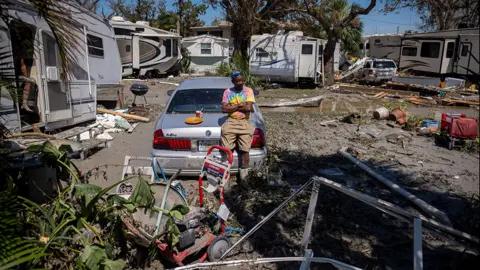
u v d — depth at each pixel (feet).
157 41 76.74
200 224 11.80
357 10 68.28
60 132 24.35
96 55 31.86
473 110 48.01
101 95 49.75
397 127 33.40
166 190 11.32
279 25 88.48
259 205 15.75
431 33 78.54
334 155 23.89
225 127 17.01
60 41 11.47
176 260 10.68
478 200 15.96
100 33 32.50
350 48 103.60
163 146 17.46
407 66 85.15
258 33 92.22
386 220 14.92
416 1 62.59
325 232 13.78
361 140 28.25
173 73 85.05
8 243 7.76
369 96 60.13
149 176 14.24
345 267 9.34
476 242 8.70
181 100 19.99
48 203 12.89
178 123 17.85
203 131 17.24
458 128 25.98
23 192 13.37
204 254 11.64
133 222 10.95
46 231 9.70
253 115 19.52
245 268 11.53
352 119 35.01
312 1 70.74
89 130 25.08
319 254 12.38
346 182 18.83
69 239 9.29
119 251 10.41
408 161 23.38
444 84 64.18
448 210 16.25
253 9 71.20
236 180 18.38
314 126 33.27
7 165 13.00
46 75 23.11
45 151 11.04
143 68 75.97
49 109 23.59
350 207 15.85
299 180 19.01
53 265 9.04
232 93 17.10
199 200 14.38
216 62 92.94
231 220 14.38
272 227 14.08
